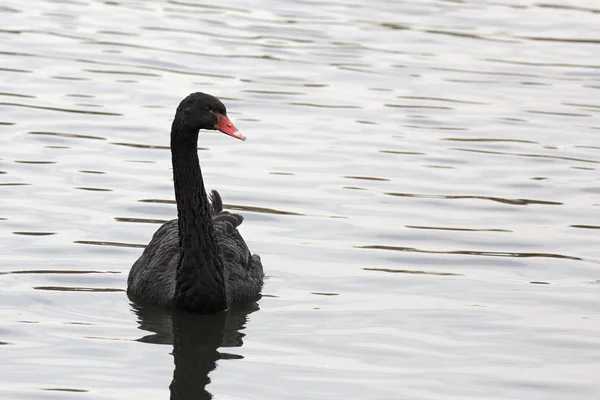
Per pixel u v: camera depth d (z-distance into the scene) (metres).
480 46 26.45
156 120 20.91
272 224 16.56
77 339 12.57
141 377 11.65
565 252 15.73
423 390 11.46
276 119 21.33
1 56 24.03
